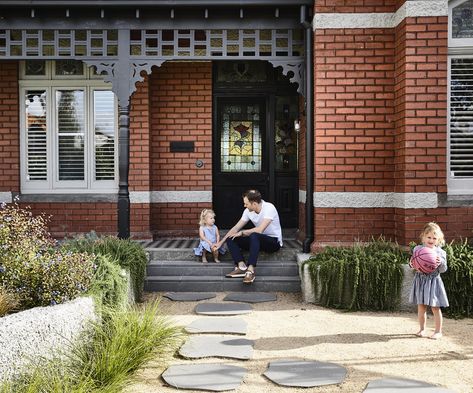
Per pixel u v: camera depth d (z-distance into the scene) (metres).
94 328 5.18
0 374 4.15
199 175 10.65
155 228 10.65
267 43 8.70
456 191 8.02
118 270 6.66
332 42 8.40
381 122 8.41
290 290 8.23
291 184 11.08
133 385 4.62
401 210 8.09
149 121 10.34
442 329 6.45
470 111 8.15
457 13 8.10
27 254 5.68
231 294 8.05
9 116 10.35
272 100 10.98
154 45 9.81
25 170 10.48
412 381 4.65
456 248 7.32
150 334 5.18
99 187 10.48
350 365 5.14
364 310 7.33
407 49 7.90
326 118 8.41
